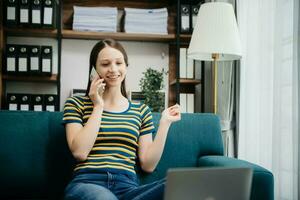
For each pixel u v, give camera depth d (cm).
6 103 279
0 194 163
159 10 301
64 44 313
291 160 212
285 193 213
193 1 312
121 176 143
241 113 255
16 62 281
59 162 168
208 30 211
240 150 255
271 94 231
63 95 312
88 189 126
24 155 166
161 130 159
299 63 202
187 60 306
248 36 249
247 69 249
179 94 297
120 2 323
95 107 149
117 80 159
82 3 317
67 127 150
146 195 121
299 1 203
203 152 186
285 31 216
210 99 313
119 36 299
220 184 101
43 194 167
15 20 281
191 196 98
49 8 282
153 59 323
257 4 245
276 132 217
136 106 167
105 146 150
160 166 178
